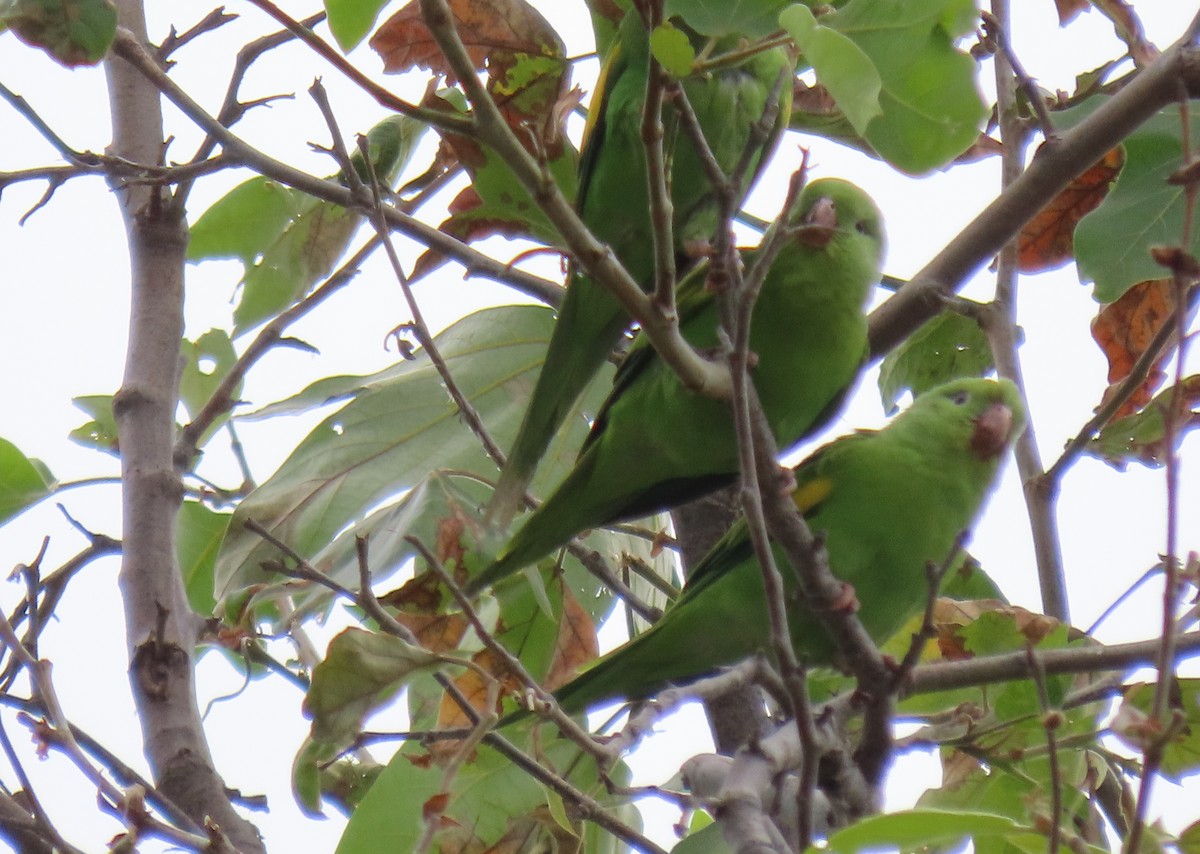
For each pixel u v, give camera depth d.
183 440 9.53
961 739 7.12
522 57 8.55
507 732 8.10
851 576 8.92
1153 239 7.95
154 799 6.96
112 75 10.03
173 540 8.59
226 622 8.69
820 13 5.04
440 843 7.98
